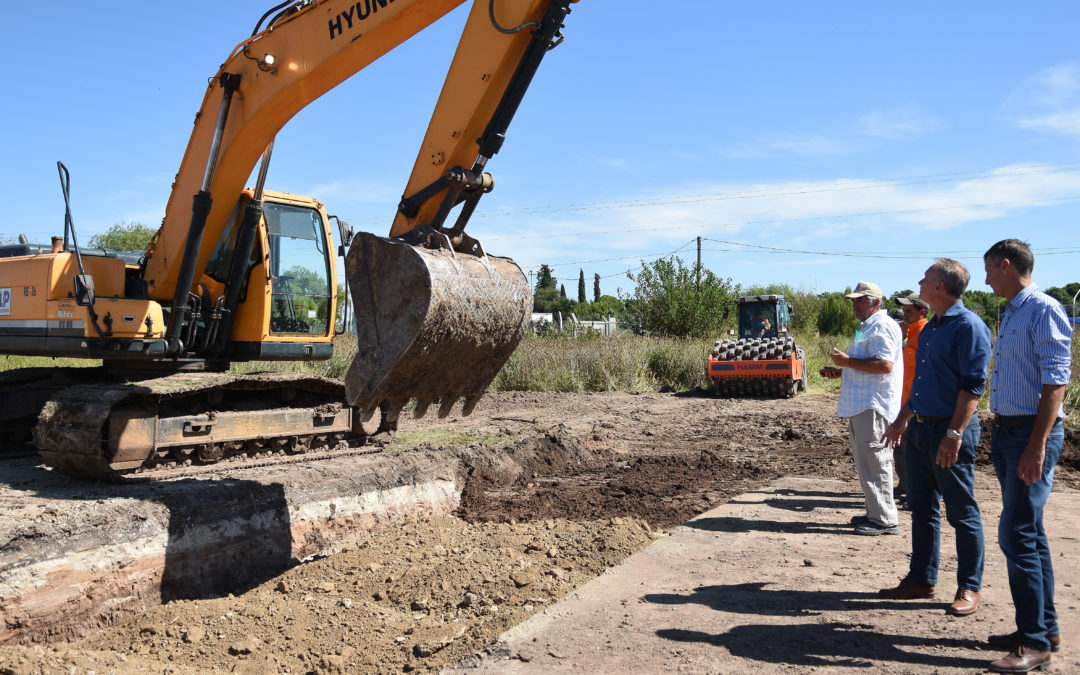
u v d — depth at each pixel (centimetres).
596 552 582
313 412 832
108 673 404
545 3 536
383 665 418
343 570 575
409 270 493
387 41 618
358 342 511
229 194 735
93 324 711
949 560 534
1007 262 387
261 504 641
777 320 2058
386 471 764
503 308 535
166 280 765
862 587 486
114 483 670
